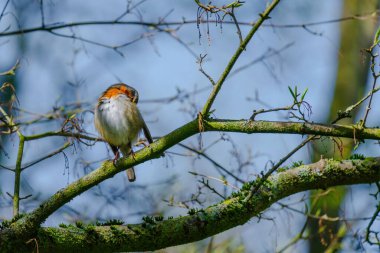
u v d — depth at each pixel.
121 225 7.43
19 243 7.16
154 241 7.35
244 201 7.55
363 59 7.88
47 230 7.23
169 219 7.50
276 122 7.50
